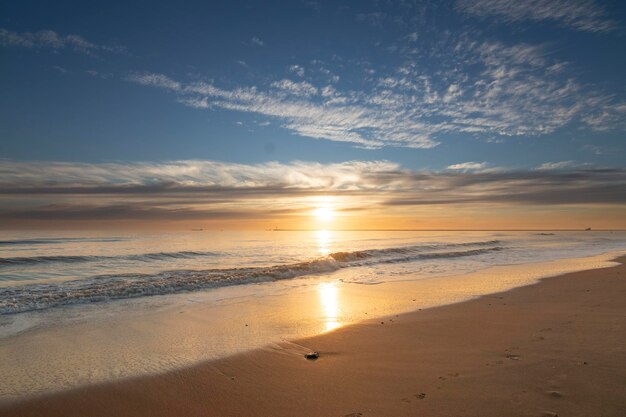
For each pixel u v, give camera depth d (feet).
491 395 14.40
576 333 22.71
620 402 13.38
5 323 27.09
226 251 99.09
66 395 15.64
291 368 18.56
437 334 24.04
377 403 14.35
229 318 29.14
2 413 14.05
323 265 61.26
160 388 16.35
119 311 31.17
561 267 62.64
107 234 184.34
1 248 98.22
